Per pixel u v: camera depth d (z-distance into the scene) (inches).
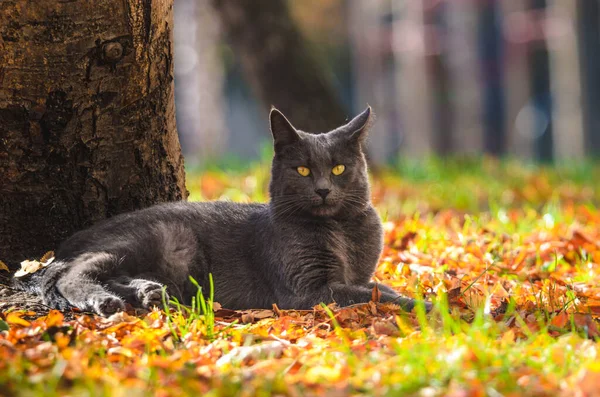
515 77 1352.1
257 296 303.7
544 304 272.8
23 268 285.1
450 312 264.2
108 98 299.4
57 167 300.8
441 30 1349.7
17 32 280.2
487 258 357.1
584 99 1229.1
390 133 1624.0
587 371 183.3
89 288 272.4
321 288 289.1
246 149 1860.2
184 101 1221.1
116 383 184.1
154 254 296.8
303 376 192.9
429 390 178.1
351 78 1753.2
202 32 1074.1
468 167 797.9
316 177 295.4
